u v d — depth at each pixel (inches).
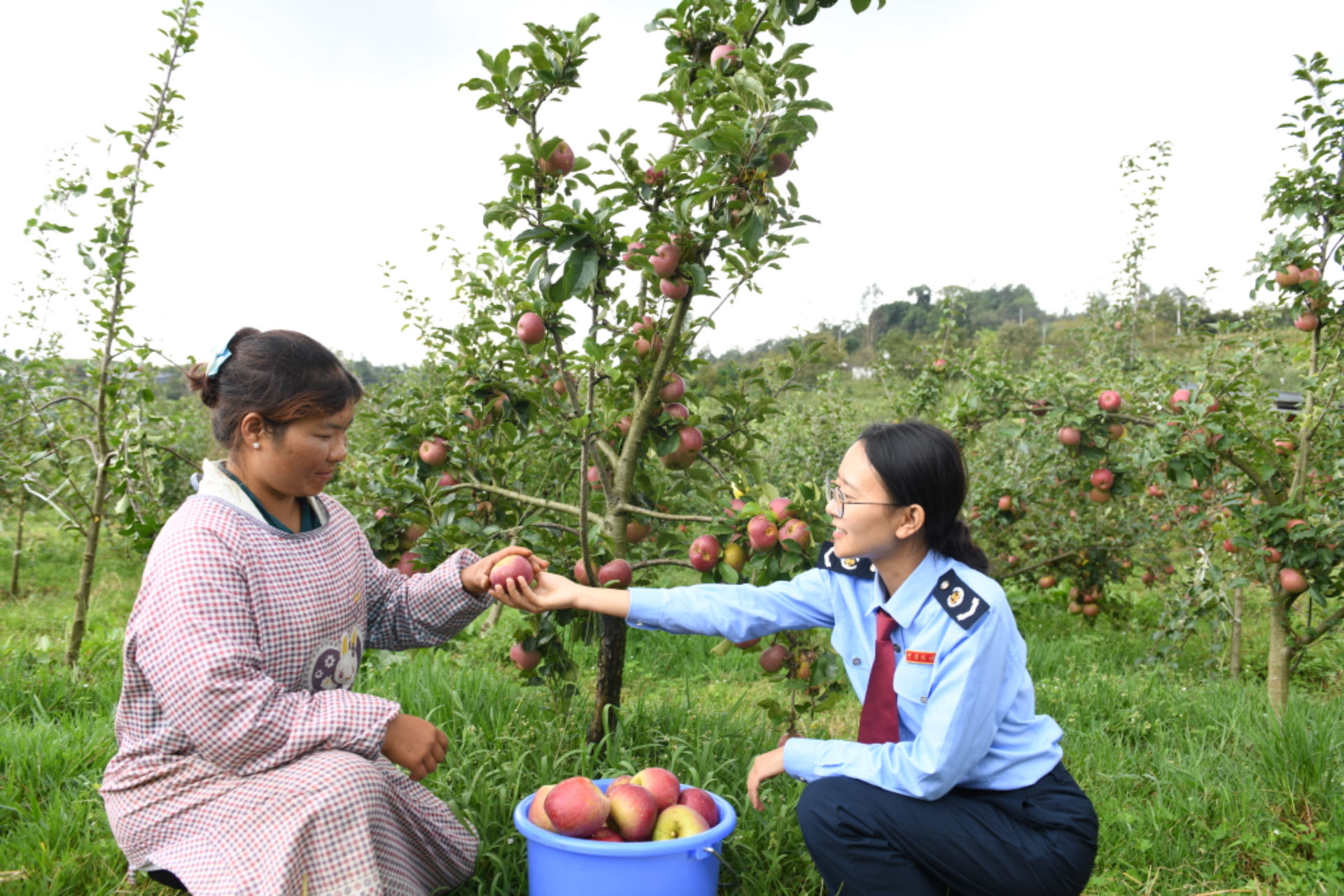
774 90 107.8
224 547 77.8
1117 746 147.8
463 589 97.6
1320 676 216.8
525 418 136.9
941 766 81.2
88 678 172.7
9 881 93.1
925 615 86.2
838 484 88.7
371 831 77.0
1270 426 195.9
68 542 402.9
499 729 132.9
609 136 117.9
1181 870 110.0
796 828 105.0
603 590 100.3
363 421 324.5
